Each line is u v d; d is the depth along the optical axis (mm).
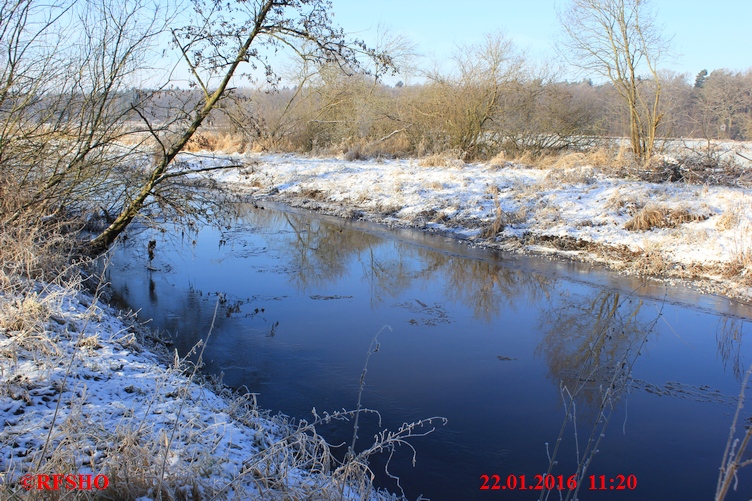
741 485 4926
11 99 7855
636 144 18859
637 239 12367
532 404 6234
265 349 7461
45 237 8305
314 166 22641
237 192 20312
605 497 4699
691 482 4938
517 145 23156
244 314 8750
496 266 11758
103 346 5809
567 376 6934
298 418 5762
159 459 3438
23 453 3568
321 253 12766
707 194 13844
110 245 10219
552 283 10641
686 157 17219
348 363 7133
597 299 9781
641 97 19750
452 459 5203
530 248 12930
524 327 8523
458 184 17750
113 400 4629
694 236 11789
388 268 11625
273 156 25438
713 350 7738
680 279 10672
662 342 8008
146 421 4254
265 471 3658
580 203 14641
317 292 10000
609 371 7055
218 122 17828
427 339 7992
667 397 6453
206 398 5242
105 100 8656
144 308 8789
